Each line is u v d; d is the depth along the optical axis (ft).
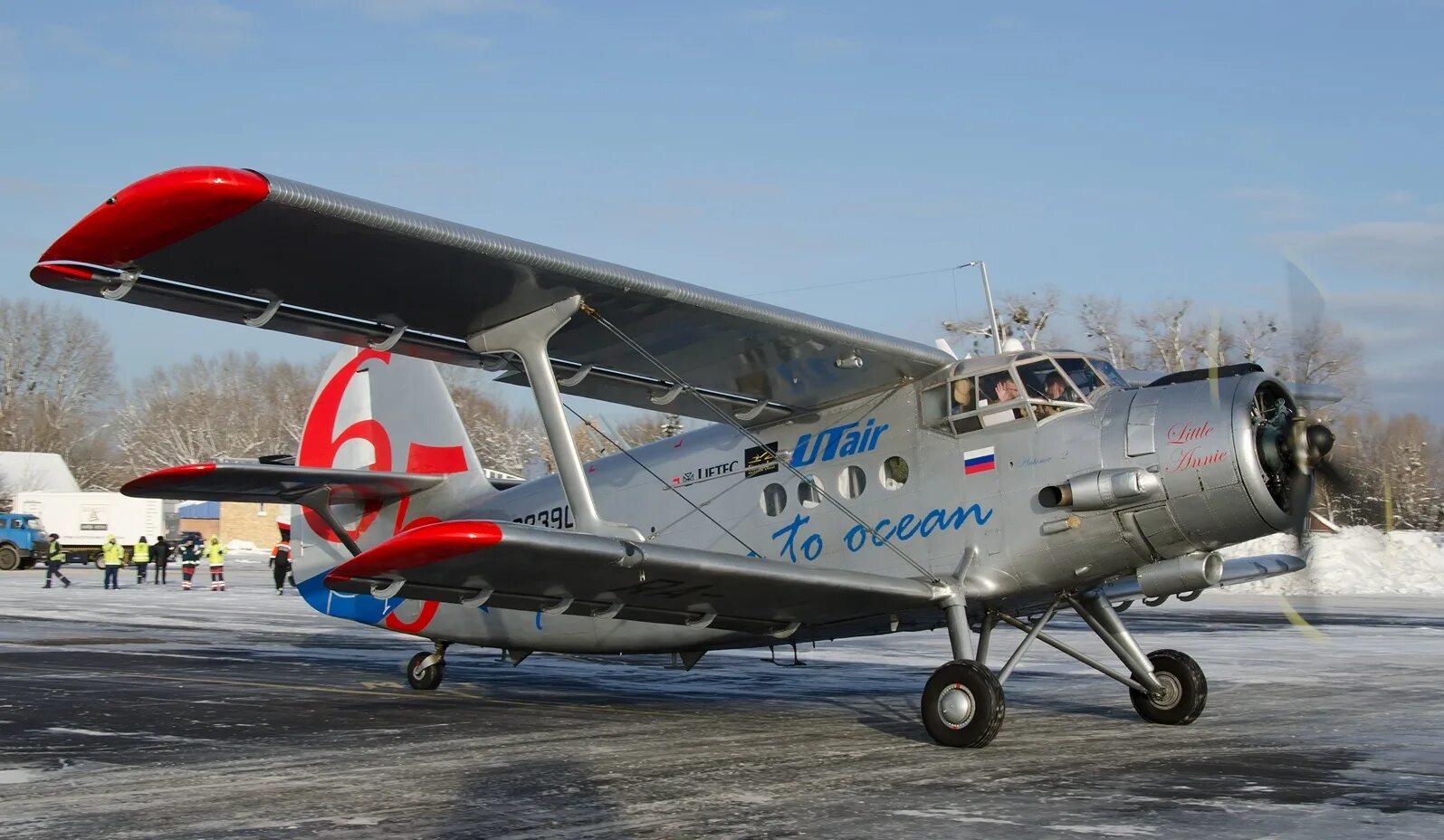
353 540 40.29
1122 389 27.68
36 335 262.67
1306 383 28.78
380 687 38.58
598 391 31.76
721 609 28.71
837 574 26.32
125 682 39.29
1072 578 27.27
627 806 19.65
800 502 31.12
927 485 28.94
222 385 266.98
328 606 40.57
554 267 24.41
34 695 35.45
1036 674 39.70
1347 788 20.59
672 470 33.96
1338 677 38.19
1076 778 21.70
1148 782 21.22
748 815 18.88
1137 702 28.76
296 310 25.54
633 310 26.91
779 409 31.94
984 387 28.35
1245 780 21.33
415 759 24.47
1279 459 26.08
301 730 28.55
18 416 256.32
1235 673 39.27
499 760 24.17
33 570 146.92
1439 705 31.55
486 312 26.66
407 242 22.54
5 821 18.85
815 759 23.97
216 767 23.58
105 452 267.39
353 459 41.11
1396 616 65.82
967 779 21.66
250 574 138.51
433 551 22.86
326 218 21.13
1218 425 25.54
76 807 19.88
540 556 23.35
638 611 28.81
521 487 37.58
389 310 26.07
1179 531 26.04
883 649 50.55
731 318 27.30
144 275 22.59
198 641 56.13
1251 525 25.71
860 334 27.78
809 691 37.04
